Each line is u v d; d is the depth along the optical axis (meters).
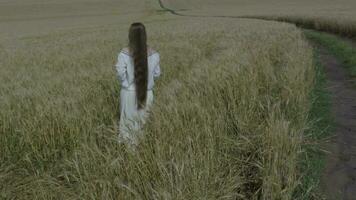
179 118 5.23
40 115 6.31
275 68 10.34
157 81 9.23
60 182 5.13
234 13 68.69
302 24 34.91
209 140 4.93
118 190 4.12
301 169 5.59
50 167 5.95
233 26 29.20
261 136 5.17
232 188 4.31
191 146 4.78
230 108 6.43
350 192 5.18
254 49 12.16
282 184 4.55
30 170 6.00
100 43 21.27
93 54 15.46
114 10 87.75
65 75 9.59
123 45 18.97
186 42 17.62
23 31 50.94
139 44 5.70
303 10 57.62
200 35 22.09
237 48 12.57
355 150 6.52
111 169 4.33
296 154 5.02
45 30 49.41
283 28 23.72
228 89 6.83
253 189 4.76
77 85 8.05
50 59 15.27
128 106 6.00
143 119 5.61
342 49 18.33
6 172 5.86
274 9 70.62
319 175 5.57
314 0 86.44
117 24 53.94
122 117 6.08
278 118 6.01
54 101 6.71
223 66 8.48
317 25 29.38
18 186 5.47
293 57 10.65
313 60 13.82
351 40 21.80
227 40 17.86
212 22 38.97
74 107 6.53
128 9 88.81
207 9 84.25
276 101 7.07
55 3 98.19
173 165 4.23
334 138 7.05
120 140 5.00
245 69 8.73
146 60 5.79
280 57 12.05
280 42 15.02
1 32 50.91
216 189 4.23
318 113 8.30
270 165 4.59
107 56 14.62
